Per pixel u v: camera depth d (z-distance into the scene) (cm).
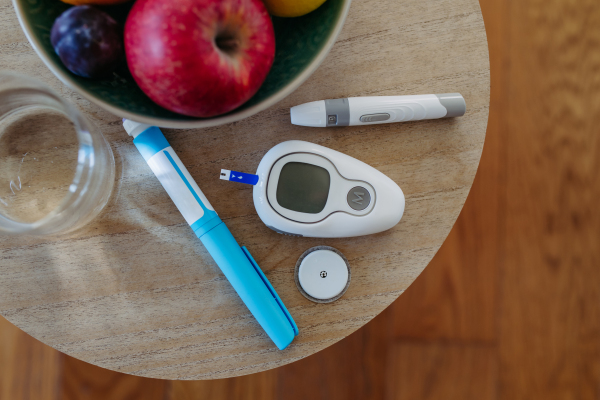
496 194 93
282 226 44
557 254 92
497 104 93
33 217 44
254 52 34
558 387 92
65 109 43
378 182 45
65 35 32
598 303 92
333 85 46
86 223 45
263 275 45
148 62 32
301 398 87
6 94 42
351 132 46
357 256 46
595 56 92
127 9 37
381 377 89
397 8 46
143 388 85
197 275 46
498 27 92
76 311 45
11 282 44
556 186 93
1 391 85
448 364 91
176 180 43
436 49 46
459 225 92
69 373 85
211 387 86
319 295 46
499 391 92
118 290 45
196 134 46
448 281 92
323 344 46
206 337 46
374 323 90
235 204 46
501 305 92
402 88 46
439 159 47
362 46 46
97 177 45
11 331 85
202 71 31
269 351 46
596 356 92
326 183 45
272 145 46
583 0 92
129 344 45
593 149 93
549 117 93
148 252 45
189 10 30
